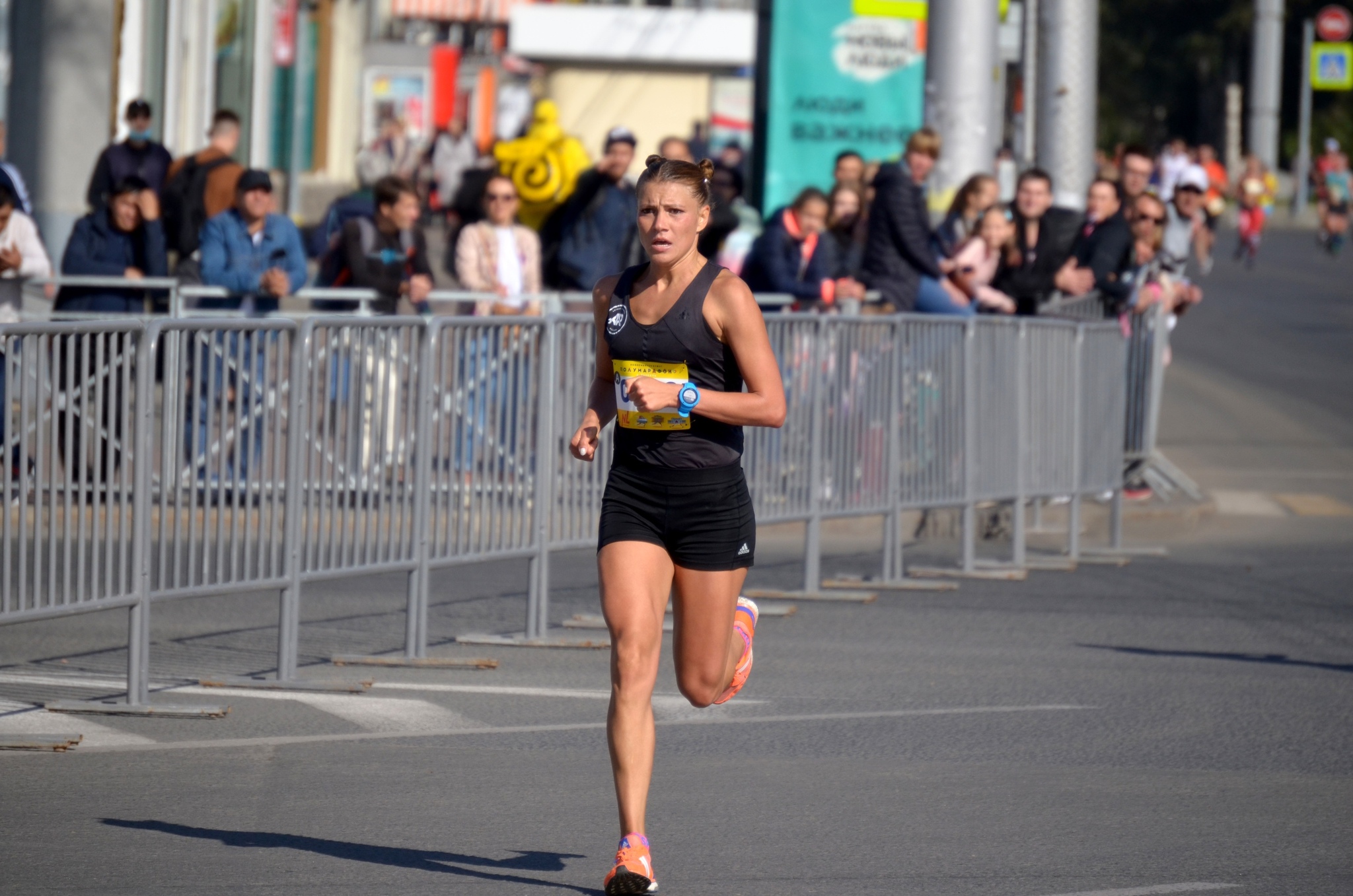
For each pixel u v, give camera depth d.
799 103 64.69
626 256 49.84
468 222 57.28
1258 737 26.09
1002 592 38.88
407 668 30.66
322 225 51.50
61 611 25.53
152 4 75.38
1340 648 32.88
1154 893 19.03
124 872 19.38
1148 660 31.66
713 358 19.30
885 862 20.02
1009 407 41.72
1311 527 49.34
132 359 26.47
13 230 42.47
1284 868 19.92
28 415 25.17
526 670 30.53
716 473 19.30
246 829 21.02
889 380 38.72
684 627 19.77
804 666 30.89
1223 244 167.25
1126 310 46.66
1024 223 50.00
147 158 52.94
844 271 47.94
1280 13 180.38
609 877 18.50
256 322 28.12
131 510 26.50
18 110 63.44
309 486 29.12
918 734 26.06
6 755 24.28
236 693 28.30
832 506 37.84
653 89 113.88
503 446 32.06
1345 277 130.12
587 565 42.66
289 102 111.19
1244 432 65.88
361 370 29.70
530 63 116.19
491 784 23.12
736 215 52.06
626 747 18.81
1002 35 73.62
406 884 19.12
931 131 48.78
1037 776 23.81
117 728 25.84
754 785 23.22
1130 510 49.00
